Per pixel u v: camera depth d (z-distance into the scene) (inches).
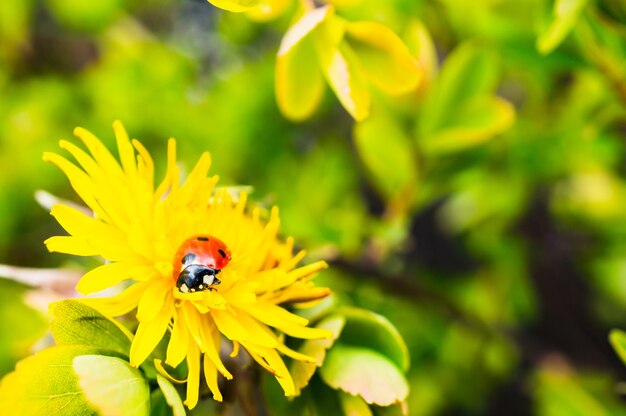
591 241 12.1
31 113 11.2
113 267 5.2
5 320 7.3
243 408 5.5
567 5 6.1
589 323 12.5
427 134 7.6
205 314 5.3
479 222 10.7
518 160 9.1
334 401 5.7
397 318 9.5
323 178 10.6
